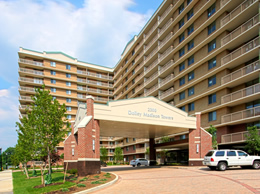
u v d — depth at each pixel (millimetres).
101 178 15250
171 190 10531
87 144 17500
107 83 76438
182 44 39344
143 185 12359
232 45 29000
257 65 25047
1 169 58344
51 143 15156
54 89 63875
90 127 18172
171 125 23578
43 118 14406
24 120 18922
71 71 67500
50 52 64688
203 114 33906
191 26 38000
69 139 28422
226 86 29328
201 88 34500
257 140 21594
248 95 25734
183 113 24719
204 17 34406
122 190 11078
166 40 45312
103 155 59562
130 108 21172
